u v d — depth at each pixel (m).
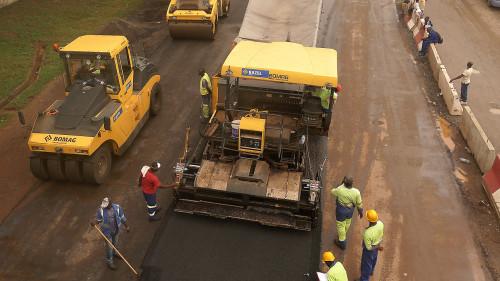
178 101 13.64
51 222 8.98
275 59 9.38
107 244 7.64
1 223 8.89
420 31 18.08
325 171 10.69
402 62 16.80
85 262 8.09
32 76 15.02
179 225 8.91
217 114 10.30
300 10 15.68
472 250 8.60
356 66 16.30
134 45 17.38
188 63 16.11
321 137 11.89
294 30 15.05
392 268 8.15
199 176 8.79
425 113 13.44
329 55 10.11
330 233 8.87
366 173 10.71
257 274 7.82
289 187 8.61
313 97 9.61
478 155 11.06
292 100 9.66
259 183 8.62
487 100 14.20
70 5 21.08
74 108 9.63
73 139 9.18
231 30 19.33
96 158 9.56
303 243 8.55
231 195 8.82
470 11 22.11
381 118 13.09
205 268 7.93
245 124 8.75
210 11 17.55
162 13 21.02
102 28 18.59
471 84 15.16
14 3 20.77
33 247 8.37
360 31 19.53
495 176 9.93
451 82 13.84
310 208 8.59
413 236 8.88
